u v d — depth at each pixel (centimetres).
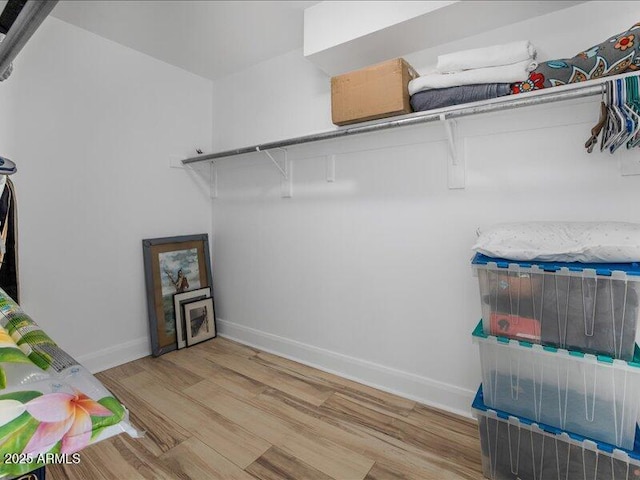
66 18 183
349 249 196
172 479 121
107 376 197
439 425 152
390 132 176
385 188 181
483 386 120
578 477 103
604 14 128
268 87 232
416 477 122
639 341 120
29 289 175
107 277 208
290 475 123
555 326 105
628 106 95
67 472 124
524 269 109
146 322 229
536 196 140
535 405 110
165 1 168
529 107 135
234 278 259
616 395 97
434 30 150
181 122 248
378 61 179
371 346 190
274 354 232
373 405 169
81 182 195
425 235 169
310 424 153
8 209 107
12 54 58
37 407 32
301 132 216
